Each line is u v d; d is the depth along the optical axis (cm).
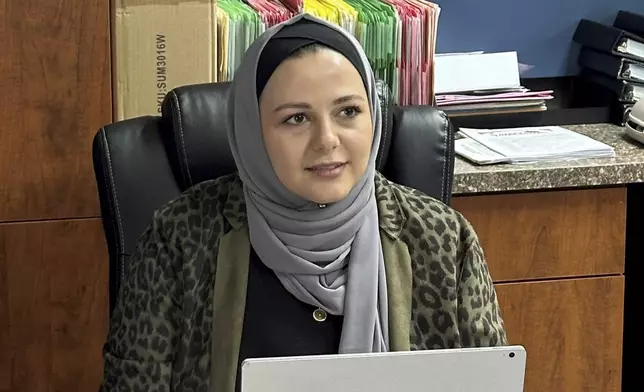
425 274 132
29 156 199
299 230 130
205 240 134
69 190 202
